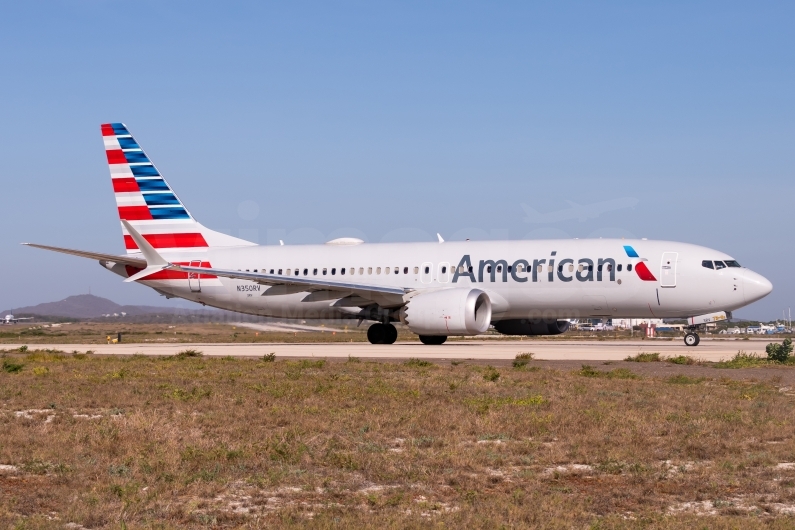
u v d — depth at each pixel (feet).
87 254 125.90
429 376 74.28
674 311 116.06
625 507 30.63
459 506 30.30
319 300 125.59
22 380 73.26
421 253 126.93
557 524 27.76
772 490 32.71
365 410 52.31
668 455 39.40
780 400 56.65
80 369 84.94
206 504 30.63
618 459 38.14
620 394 59.67
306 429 45.55
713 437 43.01
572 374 75.66
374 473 35.22
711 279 112.98
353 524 27.58
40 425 47.44
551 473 35.88
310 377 74.13
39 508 30.01
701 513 29.78
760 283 112.06
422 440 42.24
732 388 64.23
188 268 124.06
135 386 67.51
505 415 49.34
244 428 45.98
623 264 116.26
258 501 31.01
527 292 119.85
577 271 117.60
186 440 42.22
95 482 33.47
